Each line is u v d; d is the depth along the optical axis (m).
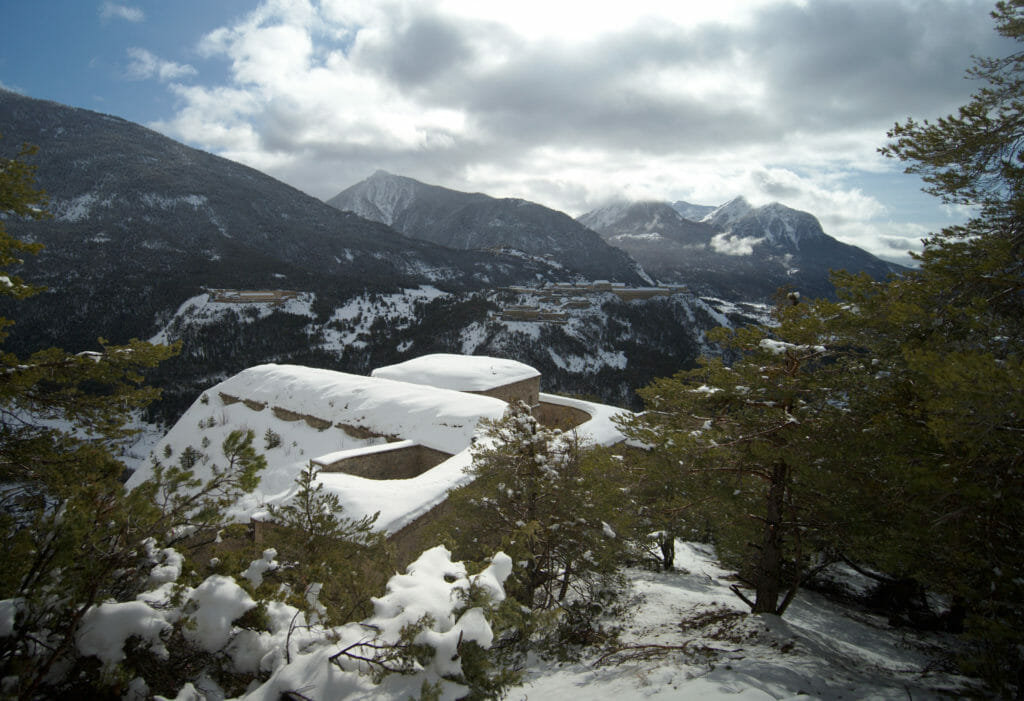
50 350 7.58
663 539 16.36
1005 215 8.86
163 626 4.48
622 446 13.23
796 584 11.16
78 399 7.71
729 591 15.40
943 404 6.40
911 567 8.54
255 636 4.94
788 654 8.73
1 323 7.45
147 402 8.13
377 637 4.90
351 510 13.13
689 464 10.76
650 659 8.96
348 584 6.36
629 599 13.38
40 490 6.28
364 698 4.43
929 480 7.14
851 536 10.05
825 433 9.41
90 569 4.31
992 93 9.47
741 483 11.55
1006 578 6.95
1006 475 7.06
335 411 25.66
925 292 8.86
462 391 27.27
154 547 5.27
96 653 4.20
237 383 30.64
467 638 4.93
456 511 11.66
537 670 9.41
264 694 4.45
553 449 12.23
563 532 11.25
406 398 24.75
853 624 13.19
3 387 6.96
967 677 8.47
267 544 7.32
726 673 7.68
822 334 9.90
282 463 24.69
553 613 5.97
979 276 8.45
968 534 7.47
